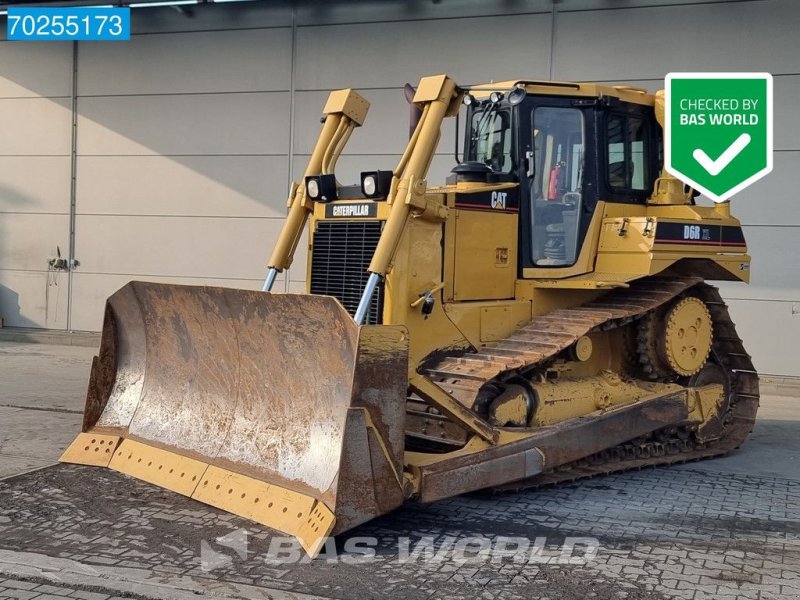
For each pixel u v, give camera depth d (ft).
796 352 37.58
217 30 45.88
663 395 23.24
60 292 49.73
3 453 23.26
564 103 22.35
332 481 16.29
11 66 49.78
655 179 24.38
